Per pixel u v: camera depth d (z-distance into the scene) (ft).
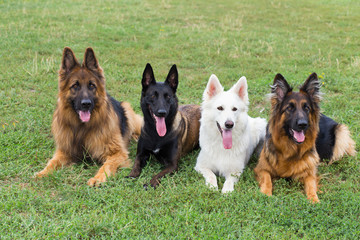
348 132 18.94
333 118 22.91
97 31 46.55
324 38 46.80
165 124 17.60
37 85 27.94
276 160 16.53
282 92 16.25
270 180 16.12
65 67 17.65
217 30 49.85
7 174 16.12
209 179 16.37
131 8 64.08
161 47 41.27
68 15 55.16
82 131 18.11
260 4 73.10
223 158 17.29
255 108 25.86
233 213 13.33
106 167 17.37
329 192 15.47
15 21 49.16
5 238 11.39
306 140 15.89
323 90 27.71
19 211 13.34
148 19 56.44
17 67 31.45
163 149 18.01
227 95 17.11
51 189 15.46
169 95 17.85
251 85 28.96
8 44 38.32
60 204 13.65
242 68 34.09
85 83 17.35
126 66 34.04
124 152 19.17
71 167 17.54
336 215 13.25
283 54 39.34
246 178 16.96
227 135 16.76
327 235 12.01
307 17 61.31
